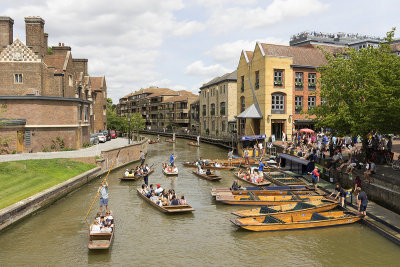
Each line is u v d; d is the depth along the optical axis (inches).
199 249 545.0
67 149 1330.0
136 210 754.2
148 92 4719.5
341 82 949.8
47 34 1731.1
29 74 1455.5
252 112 1664.6
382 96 687.7
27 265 494.0
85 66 2063.2
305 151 1222.9
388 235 557.9
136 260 508.1
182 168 1333.7
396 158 979.9
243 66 1909.4
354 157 920.3
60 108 1302.9
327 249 534.3
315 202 729.0
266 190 827.4
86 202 821.2
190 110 3467.0
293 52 1739.7
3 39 1537.9
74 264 495.8
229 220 641.0
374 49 912.9
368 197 753.0
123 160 1387.8
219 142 2274.9
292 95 1667.1
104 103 2498.8
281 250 535.2
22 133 1226.0
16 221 653.9
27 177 863.1
